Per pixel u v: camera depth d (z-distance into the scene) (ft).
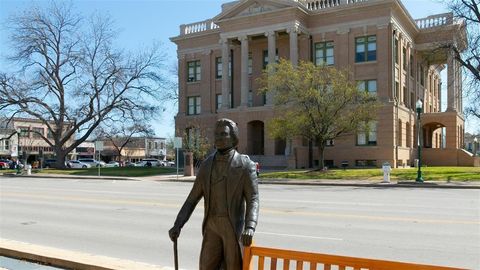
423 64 186.70
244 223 14.80
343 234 35.17
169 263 26.84
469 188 86.63
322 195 70.85
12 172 180.65
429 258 26.78
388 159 145.28
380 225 39.40
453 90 164.96
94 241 33.86
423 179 101.40
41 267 23.79
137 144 422.00
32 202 62.85
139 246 31.91
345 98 115.55
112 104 187.42
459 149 159.63
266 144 158.92
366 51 153.07
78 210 53.11
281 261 27.22
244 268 14.26
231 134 14.92
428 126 190.19
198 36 190.39
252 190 14.51
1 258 25.91
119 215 48.26
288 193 74.90
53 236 36.11
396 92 154.71
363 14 153.17
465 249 29.22
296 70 121.39
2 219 46.26
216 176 14.69
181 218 15.39
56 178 145.69
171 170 160.66
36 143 324.39
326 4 164.25
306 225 39.70
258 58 174.60
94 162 264.93
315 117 116.98
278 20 158.30
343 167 149.69
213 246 14.92
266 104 162.50
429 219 42.78
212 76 187.52
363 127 119.55
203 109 189.26
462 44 123.65
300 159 147.64
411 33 173.06
